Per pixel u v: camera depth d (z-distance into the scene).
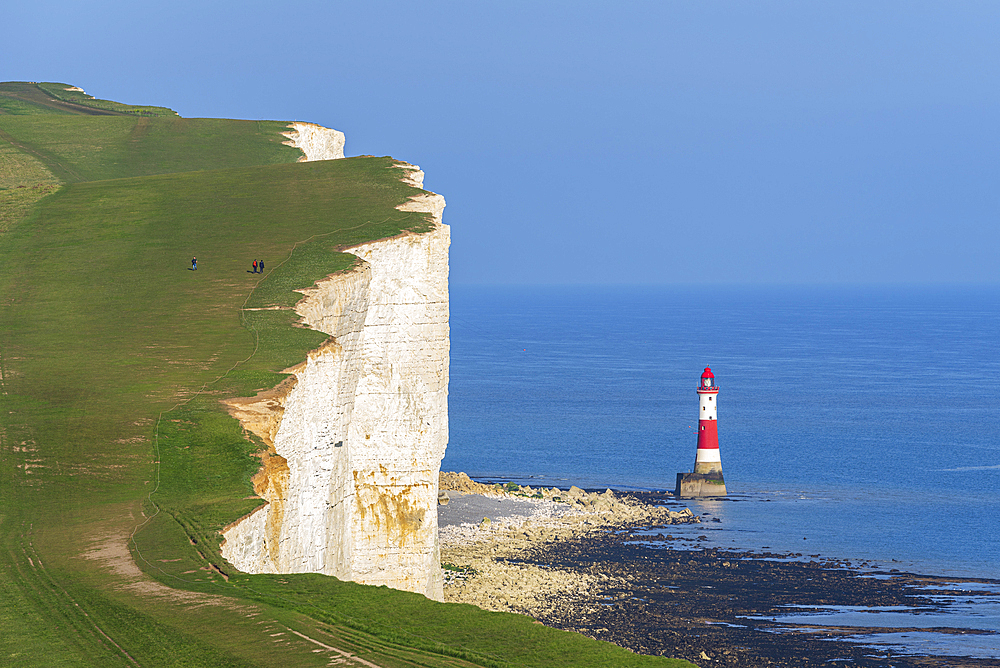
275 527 102.94
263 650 66.06
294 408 119.25
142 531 85.38
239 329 135.50
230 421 108.50
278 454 108.31
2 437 103.88
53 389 116.75
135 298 149.50
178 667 63.91
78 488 94.00
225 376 119.44
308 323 139.50
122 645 66.69
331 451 130.50
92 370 122.31
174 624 69.62
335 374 131.62
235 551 86.69
